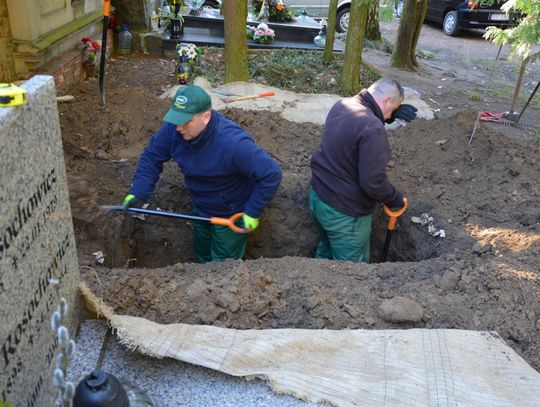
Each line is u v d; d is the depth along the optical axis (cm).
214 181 361
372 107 364
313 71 808
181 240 446
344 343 246
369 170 344
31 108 189
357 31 702
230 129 340
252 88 673
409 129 539
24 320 190
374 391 225
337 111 369
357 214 379
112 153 477
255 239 450
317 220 408
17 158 178
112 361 244
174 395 228
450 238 383
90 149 474
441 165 473
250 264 322
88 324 263
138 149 489
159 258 443
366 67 846
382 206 443
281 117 580
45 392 216
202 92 318
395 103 365
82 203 377
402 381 229
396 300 273
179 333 244
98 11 730
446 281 295
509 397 224
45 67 545
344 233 387
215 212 383
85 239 359
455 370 235
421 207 424
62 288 232
